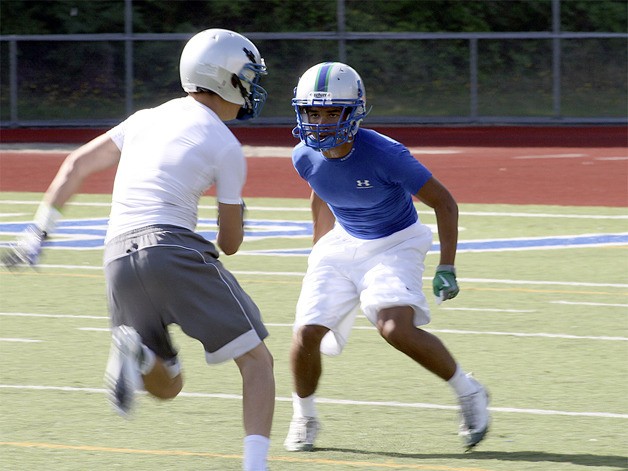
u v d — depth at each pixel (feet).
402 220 58.23
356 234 58.80
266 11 283.79
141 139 51.31
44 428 61.62
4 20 284.61
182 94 272.92
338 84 54.39
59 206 51.34
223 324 49.24
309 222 143.54
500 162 211.82
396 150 55.83
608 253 121.08
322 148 55.26
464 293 100.58
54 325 88.58
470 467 54.85
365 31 285.64
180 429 61.52
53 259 118.73
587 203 160.45
